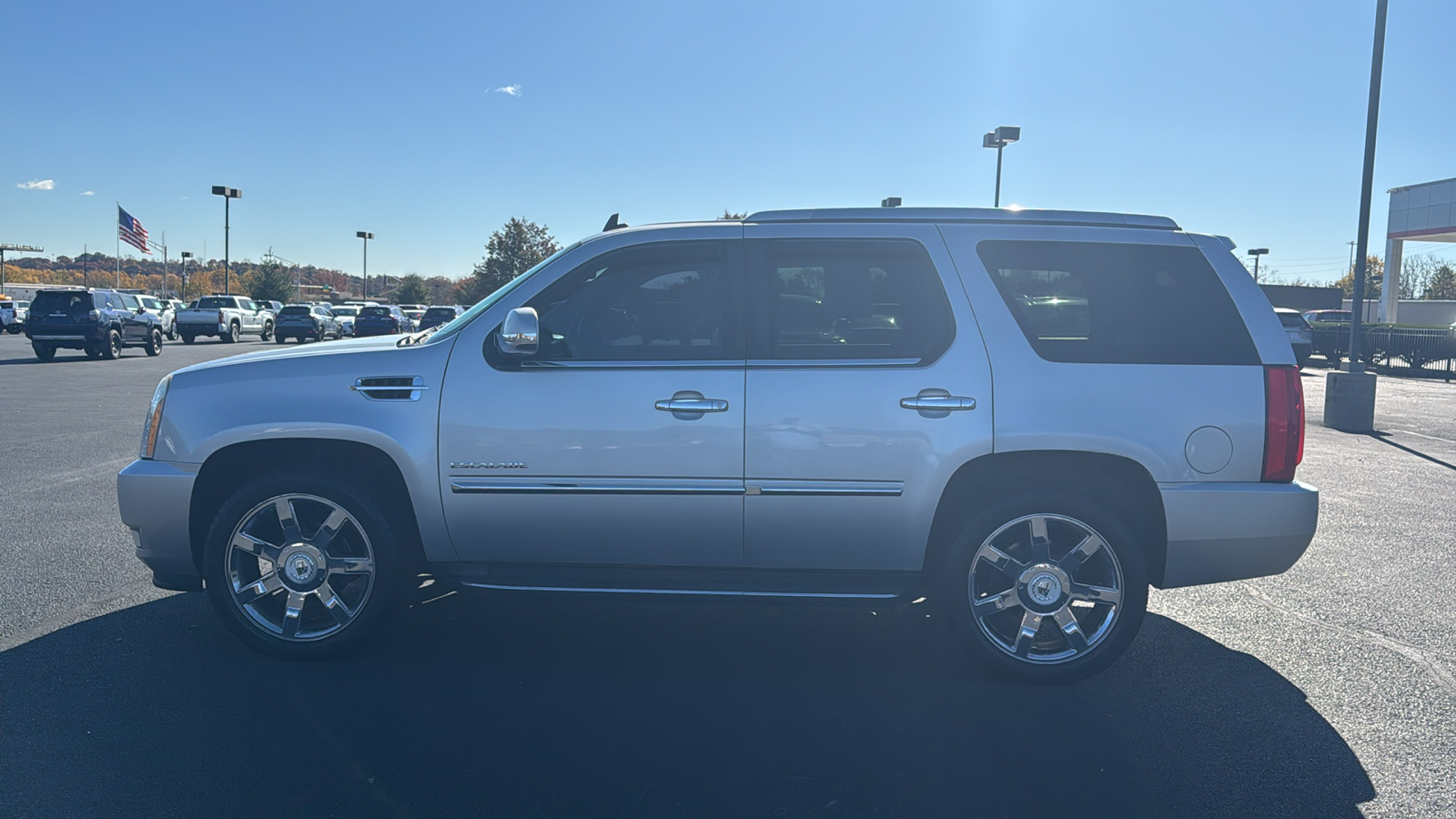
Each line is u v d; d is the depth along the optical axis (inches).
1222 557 163.6
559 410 165.0
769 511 164.1
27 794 126.4
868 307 167.5
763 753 140.9
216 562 171.0
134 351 1245.1
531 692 162.6
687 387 163.6
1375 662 180.1
